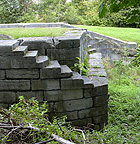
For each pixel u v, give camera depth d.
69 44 4.89
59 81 4.36
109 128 4.36
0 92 4.42
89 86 4.44
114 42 11.78
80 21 19.83
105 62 10.99
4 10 19.72
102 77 5.33
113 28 16.19
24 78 4.34
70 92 4.43
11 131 2.92
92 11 20.39
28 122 3.04
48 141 2.73
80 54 5.20
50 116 4.47
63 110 4.47
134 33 14.19
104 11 3.85
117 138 3.73
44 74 4.31
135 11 4.00
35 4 20.61
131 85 8.38
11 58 4.27
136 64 11.16
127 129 4.73
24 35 5.70
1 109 3.35
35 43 4.85
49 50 4.89
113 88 7.86
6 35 5.70
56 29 7.12
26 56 4.24
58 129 3.04
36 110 3.32
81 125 4.59
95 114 4.68
